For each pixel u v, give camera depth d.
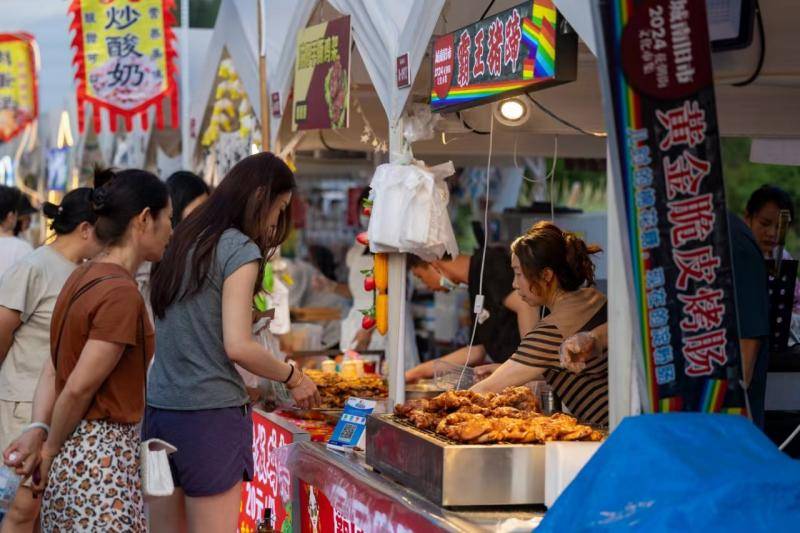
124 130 10.01
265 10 5.95
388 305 4.46
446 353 8.90
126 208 3.37
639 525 2.14
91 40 7.72
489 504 2.86
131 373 3.34
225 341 3.52
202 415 3.54
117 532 3.28
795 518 2.10
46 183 12.03
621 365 2.64
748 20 2.83
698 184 2.48
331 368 6.03
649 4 2.44
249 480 3.72
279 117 5.83
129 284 3.29
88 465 3.26
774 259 4.79
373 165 9.59
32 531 3.78
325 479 3.69
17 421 4.43
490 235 8.79
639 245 2.47
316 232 16.58
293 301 9.42
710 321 2.50
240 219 3.64
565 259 3.83
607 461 2.36
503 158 8.71
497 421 3.07
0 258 5.84
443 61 3.94
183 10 8.42
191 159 8.24
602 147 6.66
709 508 2.09
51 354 3.41
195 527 3.60
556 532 2.33
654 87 2.46
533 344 3.73
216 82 7.43
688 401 2.51
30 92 9.99
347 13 4.70
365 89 5.89
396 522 2.97
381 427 3.38
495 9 4.50
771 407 4.82
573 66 3.09
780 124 4.66
